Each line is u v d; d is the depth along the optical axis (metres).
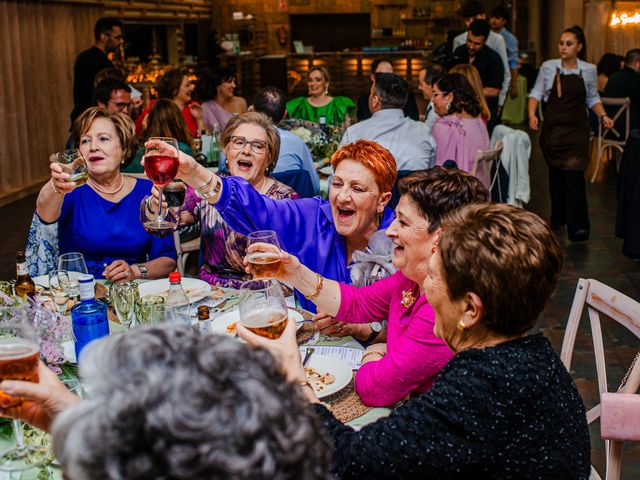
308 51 18.73
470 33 7.17
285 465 0.74
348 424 1.85
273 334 1.62
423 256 1.95
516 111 13.16
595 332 2.20
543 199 7.78
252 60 18.95
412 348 1.87
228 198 2.38
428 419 1.35
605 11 12.91
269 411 0.74
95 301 2.07
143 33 14.43
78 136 3.13
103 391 0.75
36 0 8.64
